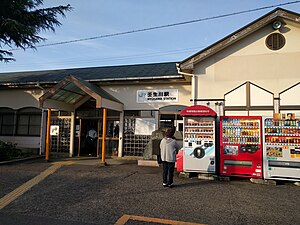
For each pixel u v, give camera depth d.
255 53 8.86
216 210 4.71
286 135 6.78
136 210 4.66
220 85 9.05
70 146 12.51
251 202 5.20
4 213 4.48
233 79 8.97
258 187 6.42
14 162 10.02
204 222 4.16
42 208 4.75
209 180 7.15
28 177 7.25
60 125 12.87
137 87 11.68
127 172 8.04
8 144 12.23
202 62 9.30
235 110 8.84
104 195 5.56
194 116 7.45
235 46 9.06
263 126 7.00
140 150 11.40
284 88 8.49
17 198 5.34
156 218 4.29
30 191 5.86
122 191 5.87
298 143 6.67
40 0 12.74
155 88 11.43
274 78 8.61
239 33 8.62
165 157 6.29
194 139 7.49
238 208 4.83
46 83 12.63
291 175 6.61
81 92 11.37
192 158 7.43
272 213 4.60
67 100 11.68
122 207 4.81
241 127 7.18
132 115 11.66
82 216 4.36
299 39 8.52
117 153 11.83
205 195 5.64
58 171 8.16
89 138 12.57
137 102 11.60
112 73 13.61
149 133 11.31
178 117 11.05
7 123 13.82
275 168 6.75
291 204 5.10
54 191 5.86
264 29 8.84
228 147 7.21
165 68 13.48
